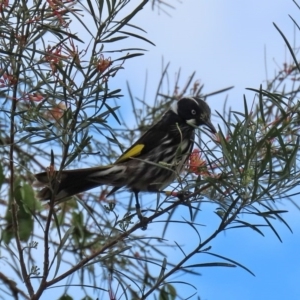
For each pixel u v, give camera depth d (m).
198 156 7.69
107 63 6.92
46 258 7.30
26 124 7.19
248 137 6.69
